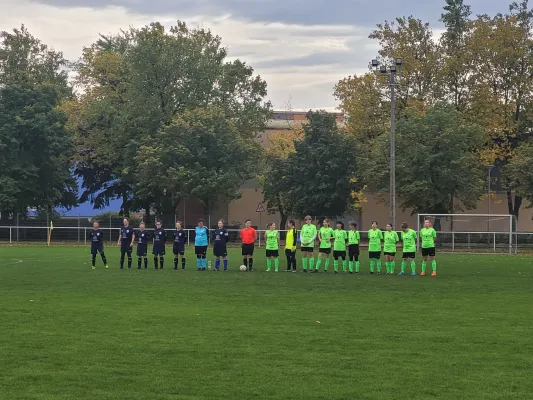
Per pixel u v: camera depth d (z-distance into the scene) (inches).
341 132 2133.4
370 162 1985.7
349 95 2257.6
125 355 445.7
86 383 377.4
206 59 2327.8
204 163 2180.1
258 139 2822.3
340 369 412.5
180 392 361.4
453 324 574.9
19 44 2913.4
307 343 487.8
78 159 2443.4
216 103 2353.6
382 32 2215.8
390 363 428.8
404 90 2167.8
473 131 1935.3
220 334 520.7
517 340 502.9
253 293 801.6
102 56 2630.4
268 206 2293.3
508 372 407.8
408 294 802.8
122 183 2438.5
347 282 949.8
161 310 647.8
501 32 2121.1
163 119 2298.2
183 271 1127.6
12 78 2367.1
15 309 648.4
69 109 2536.9
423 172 1919.3
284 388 370.0
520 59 2138.3
